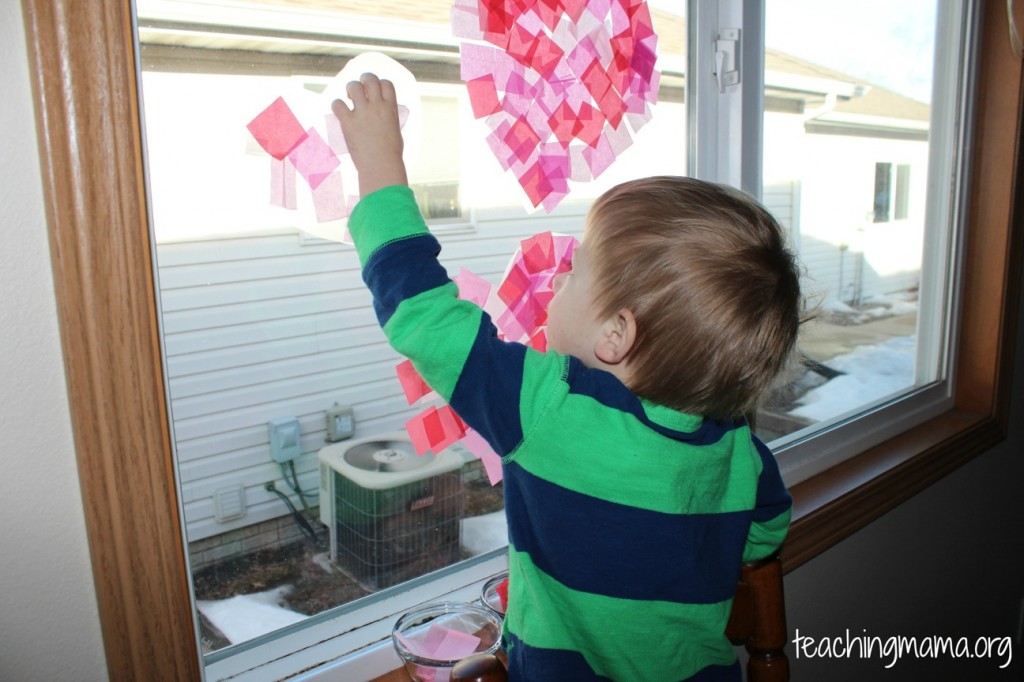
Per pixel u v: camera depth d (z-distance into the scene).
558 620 0.62
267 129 0.65
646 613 0.61
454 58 1.10
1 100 0.48
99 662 0.57
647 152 1.07
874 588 1.37
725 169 1.07
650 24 0.87
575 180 0.83
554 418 0.58
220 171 1.09
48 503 0.53
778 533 0.76
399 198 0.59
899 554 1.42
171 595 0.58
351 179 0.70
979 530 1.67
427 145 1.21
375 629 0.85
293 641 0.81
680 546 0.62
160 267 1.77
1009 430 1.71
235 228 1.90
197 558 1.51
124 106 0.51
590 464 0.59
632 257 0.60
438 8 1.05
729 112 1.05
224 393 1.95
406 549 1.45
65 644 0.55
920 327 1.69
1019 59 1.48
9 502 0.52
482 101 0.73
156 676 0.59
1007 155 1.52
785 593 1.16
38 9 0.47
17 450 0.51
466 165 1.28
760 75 1.06
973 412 1.65
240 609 1.28
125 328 0.53
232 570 1.44
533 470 0.59
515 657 0.65
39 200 0.50
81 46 0.49
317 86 0.98
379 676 0.81
